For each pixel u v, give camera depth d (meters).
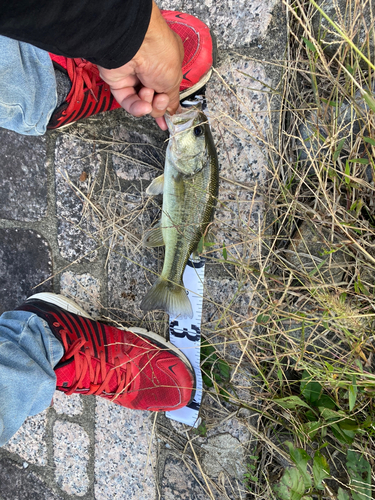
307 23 0.42
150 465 0.58
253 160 0.50
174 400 0.54
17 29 0.22
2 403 0.41
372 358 0.47
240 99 0.47
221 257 0.52
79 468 0.61
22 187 0.55
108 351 0.53
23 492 0.64
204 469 0.56
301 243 0.50
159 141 0.55
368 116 0.44
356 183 0.46
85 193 0.54
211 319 0.54
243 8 0.48
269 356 0.50
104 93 0.48
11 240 0.57
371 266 0.45
